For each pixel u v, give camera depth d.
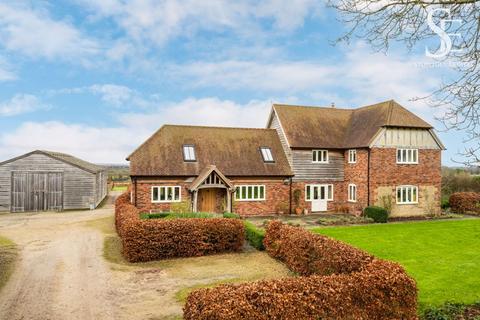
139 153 26.61
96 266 13.70
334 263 10.30
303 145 29.47
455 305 9.18
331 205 30.64
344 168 30.94
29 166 32.66
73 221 25.75
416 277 11.94
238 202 28.02
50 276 12.38
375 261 8.95
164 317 8.88
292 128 30.75
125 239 14.72
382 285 7.58
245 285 7.12
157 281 11.87
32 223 24.80
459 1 6.76
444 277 11.93
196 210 25.67
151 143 27.59
